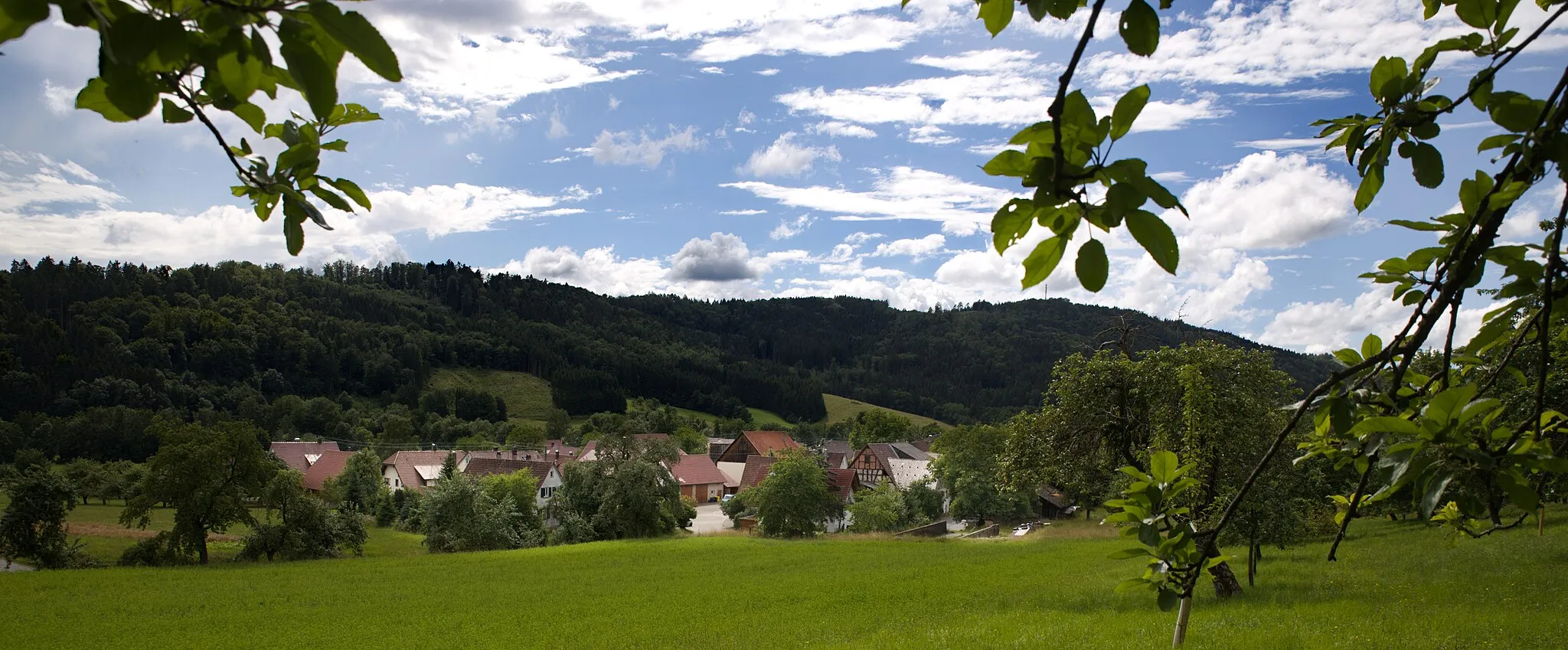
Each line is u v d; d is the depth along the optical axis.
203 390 122.25
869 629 19.53
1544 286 1.68
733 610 24.20
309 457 99.94
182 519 40.22
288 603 28.56
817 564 34.88
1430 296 1.81
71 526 56.75
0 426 90.56
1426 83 1.82
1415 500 1.64
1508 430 1.69
